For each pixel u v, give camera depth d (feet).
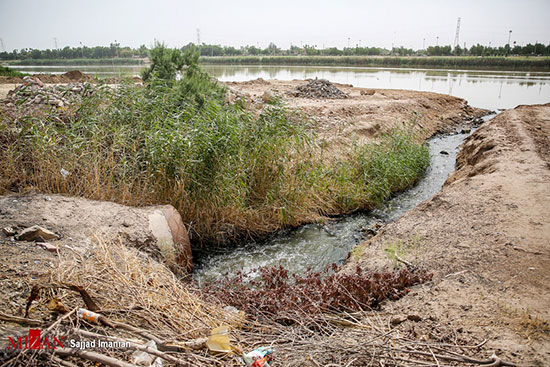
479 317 10.48
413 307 11.75
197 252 19.62
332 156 30.17
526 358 8.53
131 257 12.63
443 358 8.66
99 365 7.70
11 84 48.73
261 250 20.35
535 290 11.48
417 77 134.62
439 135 52.49
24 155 19.60
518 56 248.52
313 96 61.87
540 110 45.62
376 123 42.24
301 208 23.65
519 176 22.61
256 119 24.85
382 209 26.55
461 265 13.91
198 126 21.01
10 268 10.72
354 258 17.35
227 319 10.96
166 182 19.99
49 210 15.05
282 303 12.38
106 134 20.81
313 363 9.04
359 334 10.36
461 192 21.44
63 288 9.12
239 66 206.90
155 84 25.91
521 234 15.37
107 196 18.29
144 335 8.83
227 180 20.66
